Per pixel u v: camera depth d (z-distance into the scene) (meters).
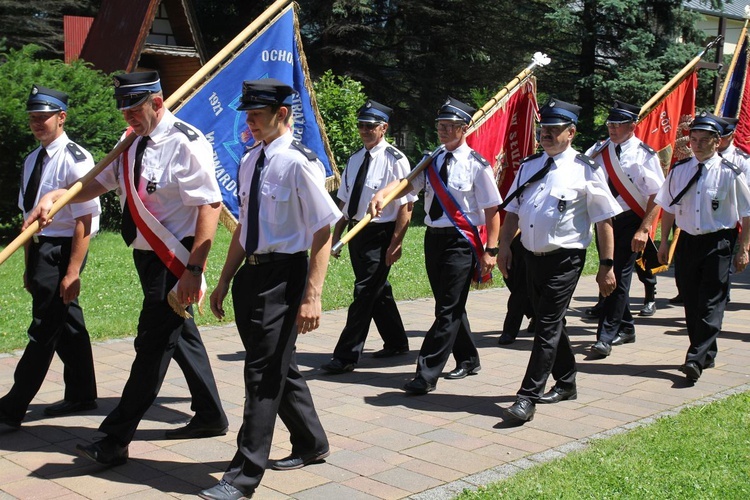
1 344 6.86
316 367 6.66
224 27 27.67
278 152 4.04
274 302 4.02
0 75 13.38
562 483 4.11
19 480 4.18
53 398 5.57
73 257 4.75
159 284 4.30
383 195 5.73
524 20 25.25
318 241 4.00
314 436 4.41
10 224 14.09
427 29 26.02
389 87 26.02
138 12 17.92
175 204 4.34
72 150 4.94
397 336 7.05
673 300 9.90
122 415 4.34
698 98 22.44
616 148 7.46
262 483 4.21
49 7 28.03
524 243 5.46
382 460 4.57
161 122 4.31
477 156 5.95
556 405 5.69
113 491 4.05
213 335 7.56
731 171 6.40
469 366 6.45
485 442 4.89
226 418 4.91
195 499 3.96
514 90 7.53
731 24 34.44
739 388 6.18
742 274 12.34
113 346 7.03
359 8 23.70
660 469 4.32
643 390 6.11
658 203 6.79
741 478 4.22
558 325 5.41
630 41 20.97
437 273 6.00
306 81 6.12
